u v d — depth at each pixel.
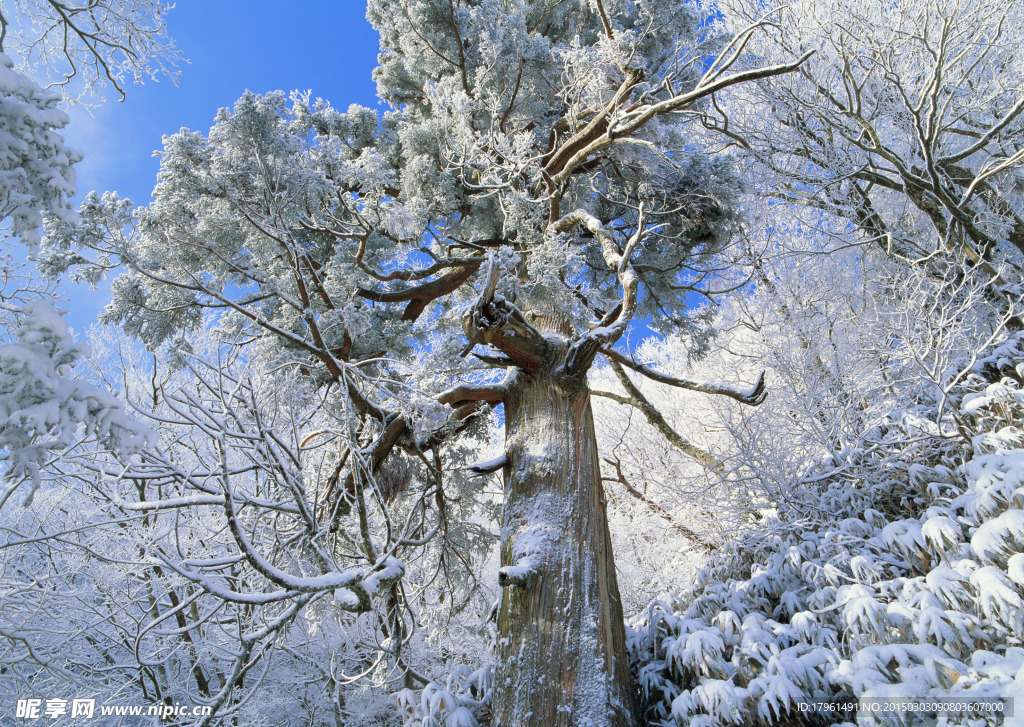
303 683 6.05
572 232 7.33
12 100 2.18
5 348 2.05
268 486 5.95
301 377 5.79
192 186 5.04
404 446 5.89
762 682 3.42
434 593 7.48
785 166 8.76
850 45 7.65
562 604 4.03
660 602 4.99
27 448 2.11
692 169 7.17
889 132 8.70
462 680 4.79
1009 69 7.88
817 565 4.33
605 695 3.72
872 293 7.51
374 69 8.63
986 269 6.88
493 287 4.70
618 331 5.01
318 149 4.85
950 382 5.71
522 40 6.37
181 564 3.54
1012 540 3.18
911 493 5.20
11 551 4.98
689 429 10.42
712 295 9.41
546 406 5.02
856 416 5.98
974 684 2.71
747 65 8.84
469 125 6.68
